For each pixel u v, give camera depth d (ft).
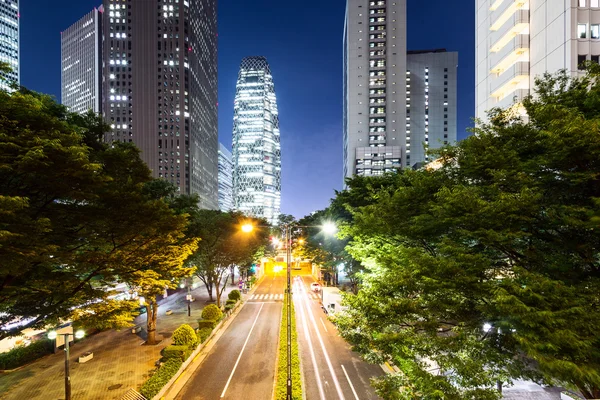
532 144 31.50
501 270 33.37
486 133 37.06
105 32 419.95
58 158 31.94
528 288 23.62
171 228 49.34
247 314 124.57
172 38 424.87
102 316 45.88
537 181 28.40
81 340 89.20
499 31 111.65
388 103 376.48
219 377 65.98
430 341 30.55
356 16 382.22
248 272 232.12
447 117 454.40
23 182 33.94
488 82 118.52
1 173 31.45
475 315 31.68
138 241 46.96
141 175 50.39
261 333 98.17
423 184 38.47
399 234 40.29
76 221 40.96
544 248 29.68
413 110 454.40
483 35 121.80
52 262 38.88
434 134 452.76
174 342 74.95
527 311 22.71
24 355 72.95
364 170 363.97
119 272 46.93
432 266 30.91
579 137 23.48
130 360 74.54
